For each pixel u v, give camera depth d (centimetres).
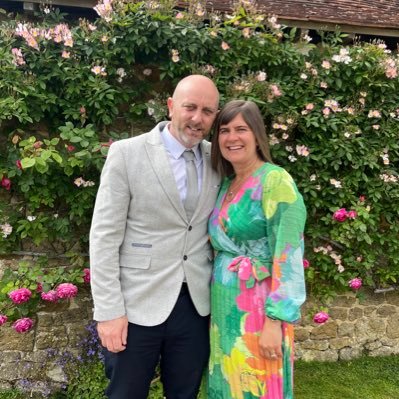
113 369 174
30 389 281
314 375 318
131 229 173
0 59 251
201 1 286
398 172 334
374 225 327
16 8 300
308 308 337
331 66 312
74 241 292
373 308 350
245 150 172
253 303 165
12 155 264
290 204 159
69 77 266
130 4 271
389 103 326
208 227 182
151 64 296
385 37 360
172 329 174
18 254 284
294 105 310
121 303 165
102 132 295
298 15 328
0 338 283
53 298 266
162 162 171
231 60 297
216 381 179
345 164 315
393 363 340
